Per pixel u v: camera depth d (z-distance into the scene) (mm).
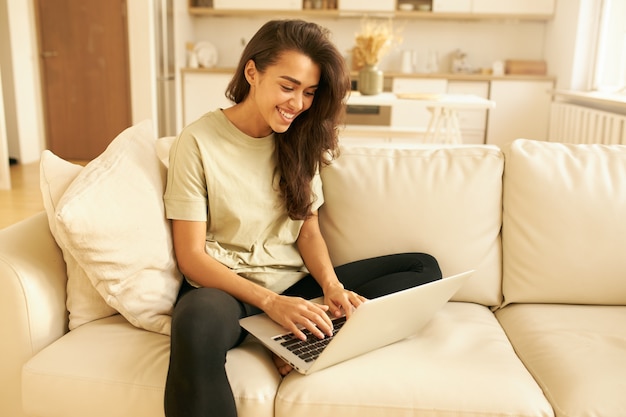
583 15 5023
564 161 1621
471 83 5730
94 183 1246
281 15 6109
